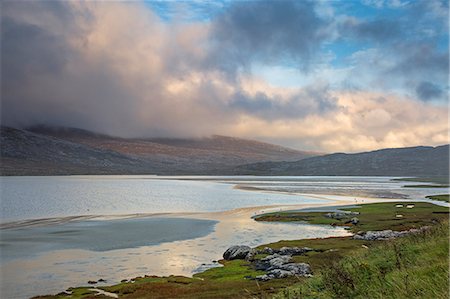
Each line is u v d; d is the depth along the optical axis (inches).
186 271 1609.3
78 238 2347.4
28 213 3791.8
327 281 698.2
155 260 1800.0
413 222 2910.9
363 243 2086.6
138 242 2220.7
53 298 1266.0
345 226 2861.7
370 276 668.7
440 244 738.8
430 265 602.5
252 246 2101.4
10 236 2427.4
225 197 5940.0
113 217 3444.9
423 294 487.2
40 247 2080.5
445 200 5083.7
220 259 1822.1
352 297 601.3
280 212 3700.8
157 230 2659.9
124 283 1428.4
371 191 7391.7
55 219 3304.6
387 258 765.3
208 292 1279.5
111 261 1782.7
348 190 7751.0
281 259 1663.4
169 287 1360.7
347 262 896.9
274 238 2378.2
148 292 1307.8
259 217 3339.1
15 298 1269.7
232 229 2719.0
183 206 4517.7
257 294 1179.9
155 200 5423.2
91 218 3371.1
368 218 3208.7
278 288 1250.6
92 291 1334.9
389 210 3752.5
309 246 2014.0
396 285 537.6
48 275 1549.0
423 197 5772.6
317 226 2871.6
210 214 3663.9
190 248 2065.7
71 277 1524.4
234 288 1305.4
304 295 685.9
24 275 1549.0
